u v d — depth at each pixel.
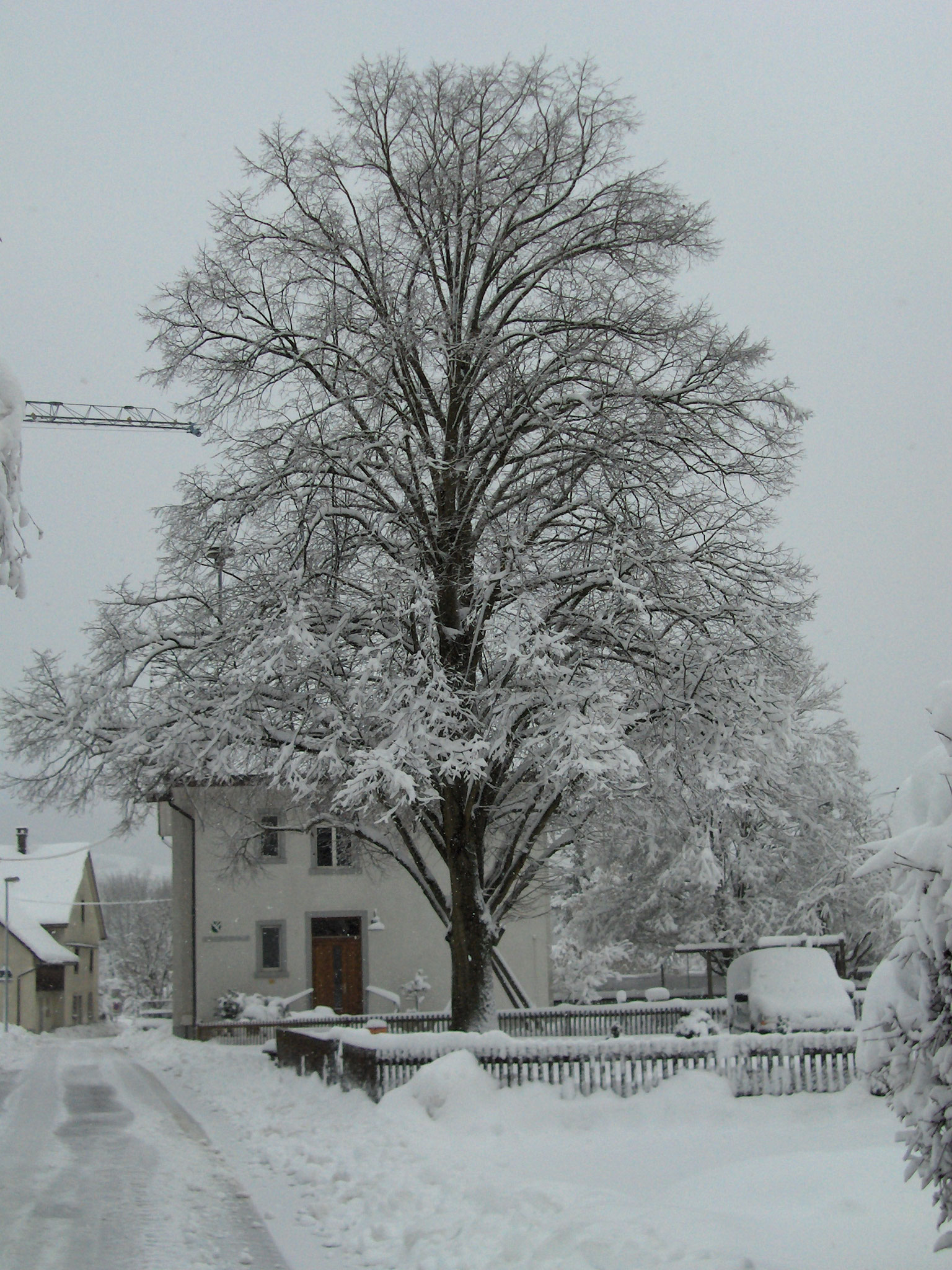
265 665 17.78
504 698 18.30
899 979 6.82
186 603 21.12
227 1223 9.99
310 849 38.59
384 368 19.38
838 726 31.56
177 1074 26.42
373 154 20.67
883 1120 14.36
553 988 45.16
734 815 21.69
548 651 17.47
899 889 6.83
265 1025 33.72
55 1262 8.57
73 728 19.98
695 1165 12.17
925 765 6.94
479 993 20.16
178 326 20.44
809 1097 15.68
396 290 20.31
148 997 81.50
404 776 16.14
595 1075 16.08
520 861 20.84
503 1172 11.95
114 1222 9.98
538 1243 7.98
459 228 20.14
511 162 20.62
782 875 37.06
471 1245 8.54
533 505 20.77
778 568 20.16
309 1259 8.77
